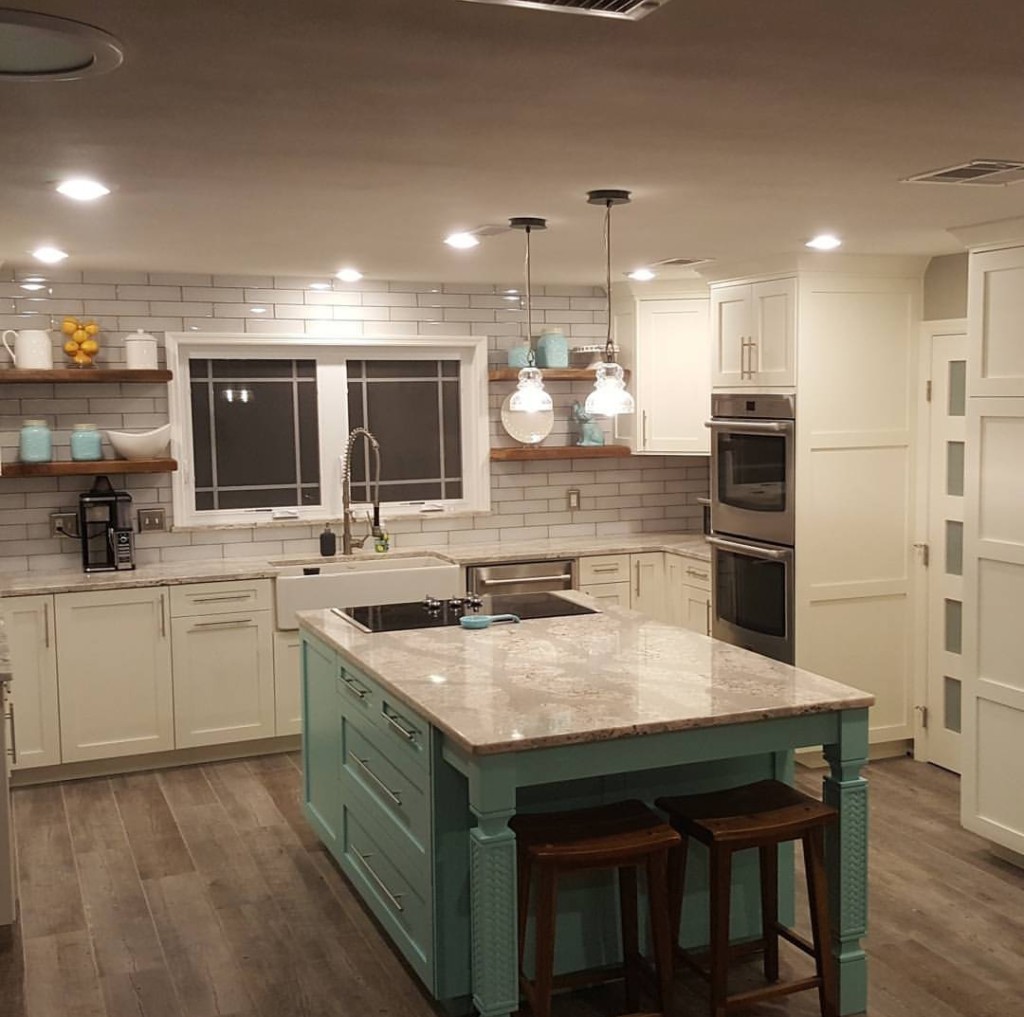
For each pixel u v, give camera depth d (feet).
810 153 9.45
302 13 5.86
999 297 13.50
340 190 10.85
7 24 5.90
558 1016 10.76
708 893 11.44
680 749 9.92
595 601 15.35
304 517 20.01
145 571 18.08
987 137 8.91
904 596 17.95
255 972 11.55
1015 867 13.97
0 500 17.99
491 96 7.54
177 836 15.16
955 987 11.10
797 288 16.74
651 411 20.56
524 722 9.70
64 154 9.14
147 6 5.74
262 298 19.22
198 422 19.38
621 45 6.48
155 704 17.56
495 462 20.99
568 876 10.96
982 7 5.92
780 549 17.28
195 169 9.78
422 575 18.48
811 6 5.88
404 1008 10.85
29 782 17.21
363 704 12.28
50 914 12.89
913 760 18.22
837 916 10.57
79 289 18.20
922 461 17.67
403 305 20.15
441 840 10.34
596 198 11.27
